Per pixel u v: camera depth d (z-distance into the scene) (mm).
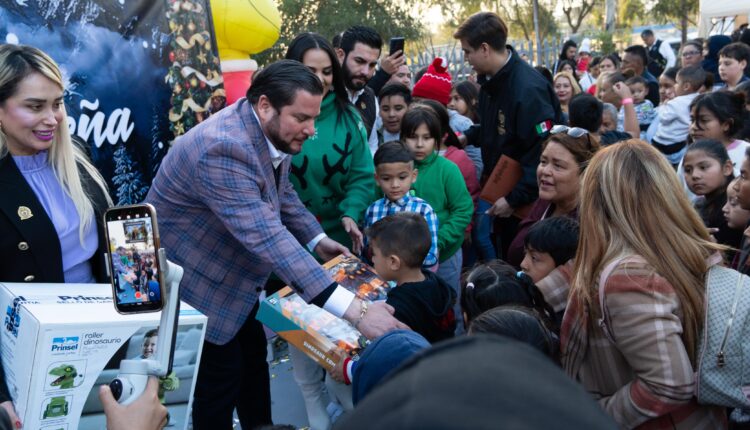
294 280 2504
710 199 3633
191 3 3518
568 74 6875
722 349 1812
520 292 2420
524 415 429
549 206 3361
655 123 6793
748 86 4980
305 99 2582
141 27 3277
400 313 2701
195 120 3549
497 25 4109
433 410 433
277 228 2559
